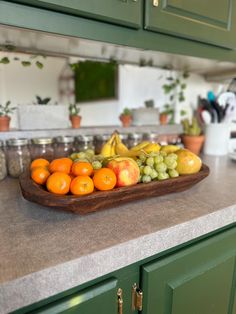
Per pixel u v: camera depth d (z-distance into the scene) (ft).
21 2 1.69
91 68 7.03
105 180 1.67
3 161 2.61
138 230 1.47
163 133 4.14
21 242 1.33
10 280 1.04
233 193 2.17
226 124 3.84
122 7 2.02
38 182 1.81
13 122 3.55
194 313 1.84
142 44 2.29
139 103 5.26
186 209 1.80
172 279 1.61
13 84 5.60
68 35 1.91
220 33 2.73
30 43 2.58
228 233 1.92
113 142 2.55
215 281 1.92
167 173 2.08
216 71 4.35
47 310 1.17
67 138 2.94
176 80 4.47
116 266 1.33
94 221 1.60
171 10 2.30
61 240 1.35
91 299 1.29
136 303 1.51
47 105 3.10
